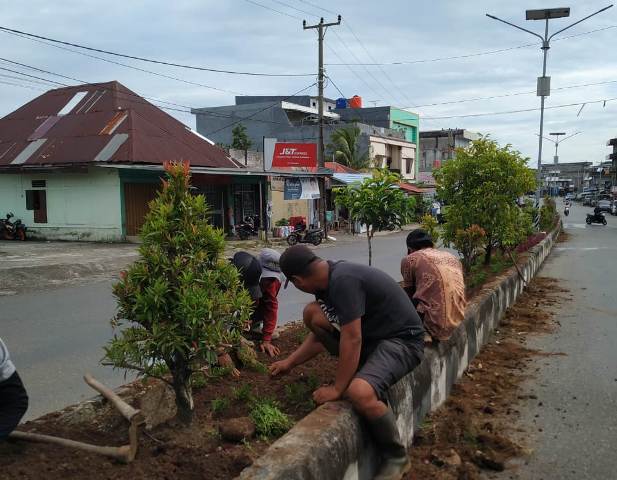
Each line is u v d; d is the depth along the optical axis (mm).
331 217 31828
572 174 133875
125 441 3072
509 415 4453
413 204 6516
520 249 13047
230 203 24500
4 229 21453
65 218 20859
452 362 4902
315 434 2781
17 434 2859
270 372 3732
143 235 2957
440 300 4453
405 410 3689
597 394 4930
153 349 2873
